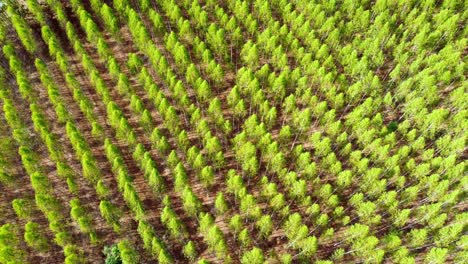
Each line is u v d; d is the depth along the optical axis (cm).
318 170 4416
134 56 4847
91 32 5122
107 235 4056
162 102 4400
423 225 4166
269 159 4338
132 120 4838
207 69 5069
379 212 4269
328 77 4772
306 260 3972
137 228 4106
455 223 3912
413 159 4312
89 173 3925
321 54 5091
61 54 4856
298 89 4828
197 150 4153
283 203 4034
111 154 4141
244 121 4872
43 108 4809
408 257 3678
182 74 5203
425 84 4744
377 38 5106
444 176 4231
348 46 5128
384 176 4297
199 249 4056
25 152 4009
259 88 4734
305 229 3675
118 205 4212
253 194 4378
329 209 4219
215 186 4453
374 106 4716
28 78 5041
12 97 4762
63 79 5156
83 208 3853
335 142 4631
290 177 4062
